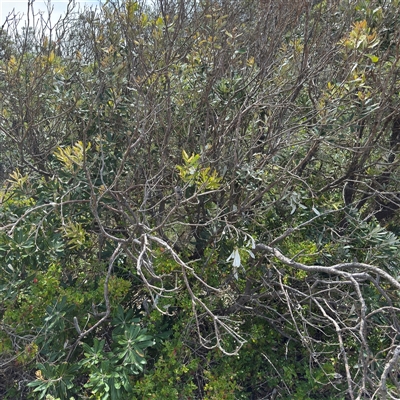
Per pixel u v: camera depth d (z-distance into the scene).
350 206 3.18
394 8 3.02
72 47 3.68
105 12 3.04
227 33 2.85
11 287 2.49
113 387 2.29
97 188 2.57
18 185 2.79
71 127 3.00
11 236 2.48
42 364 2.39
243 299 2.88
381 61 2.84
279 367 2.92
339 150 3.41
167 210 3.12
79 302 2.56
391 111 3.14
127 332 2.41
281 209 2.97
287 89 2.85
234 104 3.00
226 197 2.92
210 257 2.67
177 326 2.67
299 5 2.94
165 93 2.88
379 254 2.83
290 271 2.86
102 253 2.89
